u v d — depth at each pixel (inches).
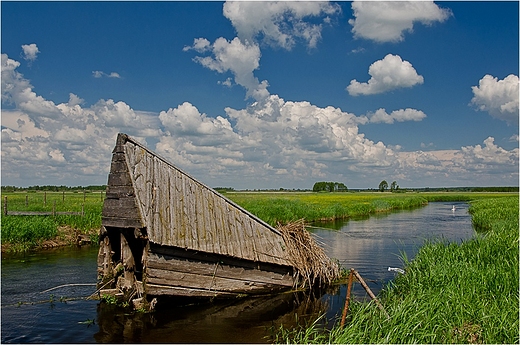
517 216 1151.0
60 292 497.7
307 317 430.0
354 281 575.2
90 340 355.9
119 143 443.2
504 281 394.9
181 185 458.0
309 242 568.1
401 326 309.6
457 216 1774.1
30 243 776.9
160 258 416.2
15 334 366.9
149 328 386.9
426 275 442.3
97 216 973.2
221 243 463.5
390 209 2358.5
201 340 361.7
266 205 1605.6
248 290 491.5
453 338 313.6
